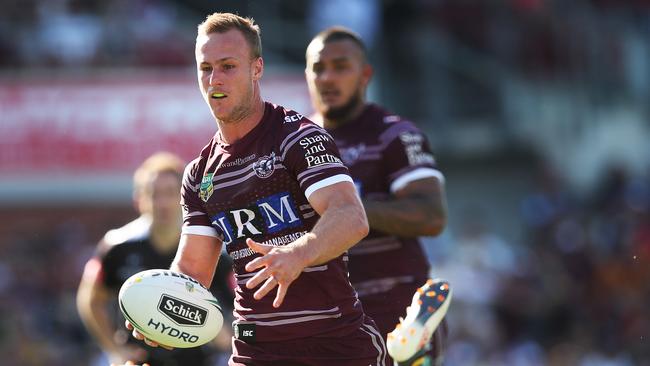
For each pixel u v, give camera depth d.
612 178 61.91
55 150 49.72
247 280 16.03
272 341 15.94
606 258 55.12
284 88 50.56
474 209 57.03
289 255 14.39
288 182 15.57
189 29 57.62
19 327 43.41
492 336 46.03
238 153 15.80
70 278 48.22
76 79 50.22
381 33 61.38
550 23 65.25
